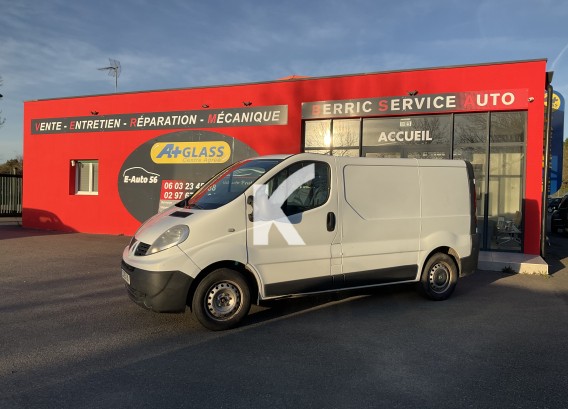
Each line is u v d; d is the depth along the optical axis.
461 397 3.47
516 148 9.80
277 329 5.06
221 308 4.95
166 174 12.95
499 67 9.73
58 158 14.30
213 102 12.38
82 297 6.32
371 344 4.61
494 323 5.38
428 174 6.30
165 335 4.81
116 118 13.50
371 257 5.80
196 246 4.77
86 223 13.94
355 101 10.84
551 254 11.29
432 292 6.34
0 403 3.28
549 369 4.02
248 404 3.32
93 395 3.43
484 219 9.98
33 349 4.36
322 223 5.45
